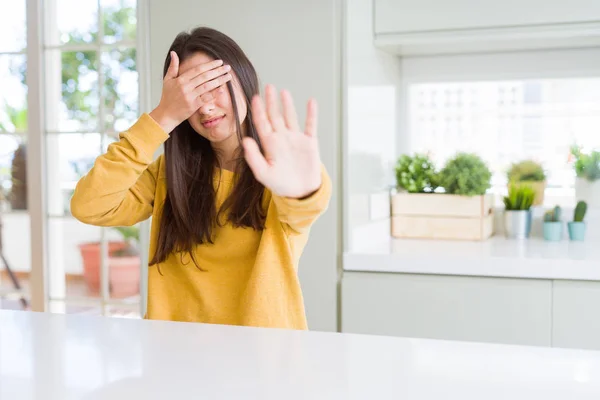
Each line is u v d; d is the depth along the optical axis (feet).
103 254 8.39
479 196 7.26
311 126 3.03
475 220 7.29
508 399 2.12
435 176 7.53
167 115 3.76
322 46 6.30
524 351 2.65
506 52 7.82
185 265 4.07
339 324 6.50
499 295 6.01
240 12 6.50
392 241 7.34
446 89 8.09
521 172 7.77
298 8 6.34
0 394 2.23
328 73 6.30
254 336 2.91
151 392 2.22
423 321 6.22
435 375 2.35
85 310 8.60
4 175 9.25
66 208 8.38
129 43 8.00
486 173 7.30
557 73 7.67
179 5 6.66
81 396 2.20
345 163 6.37
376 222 7.30
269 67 6.45
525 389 2.21
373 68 7.13
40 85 8.16
